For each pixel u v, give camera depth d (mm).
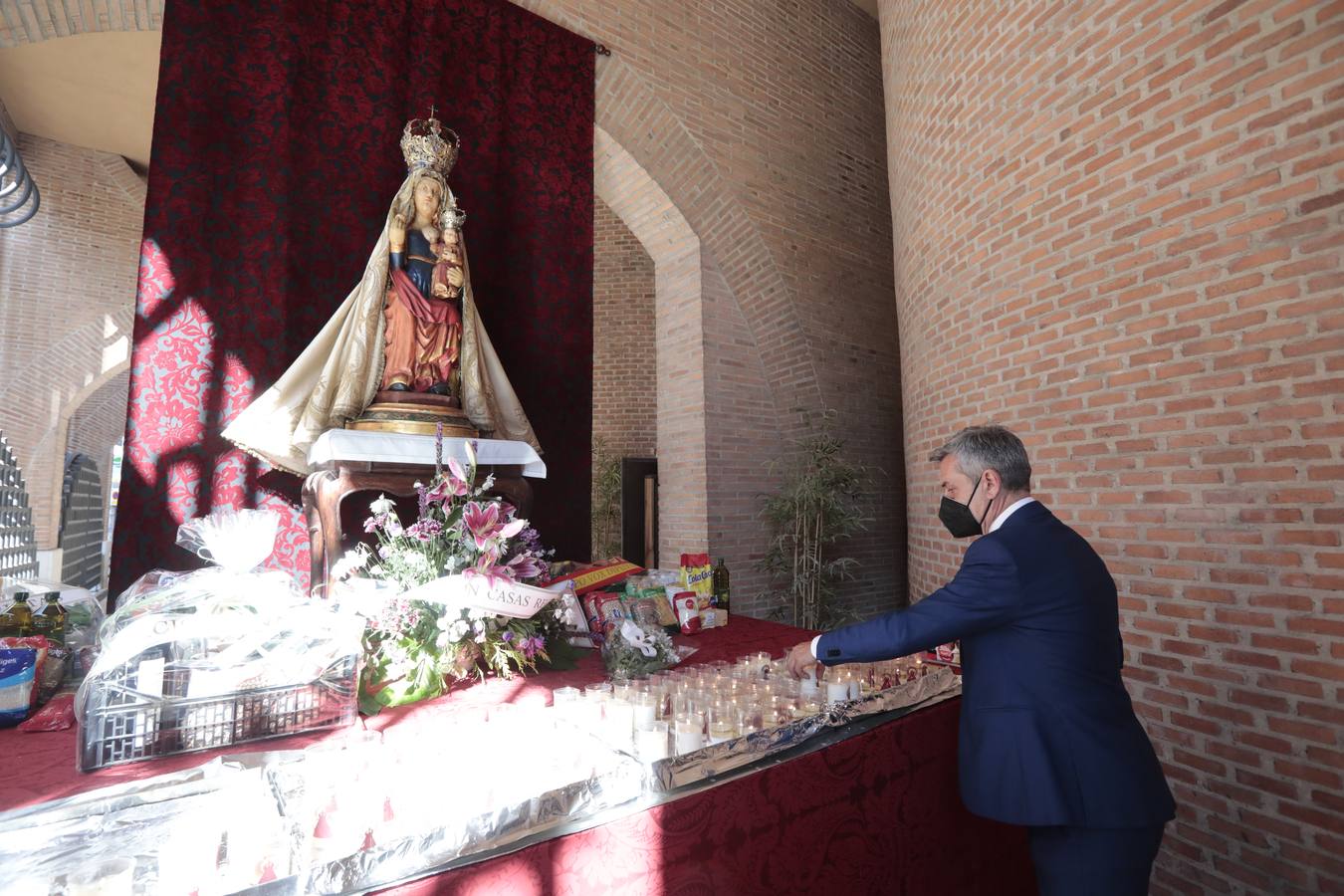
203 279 3520
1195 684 2568
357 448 2904
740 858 1516
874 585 7375
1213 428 2520
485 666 2584
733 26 6691
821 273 7172
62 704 2020
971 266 3861
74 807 1208
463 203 4582
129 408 3309
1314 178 2240
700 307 6402
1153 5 2754
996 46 3631
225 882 1050
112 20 4207
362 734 1816
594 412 9789
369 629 2166
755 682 2072
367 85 4180
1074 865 1552
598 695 1872
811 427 6988
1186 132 2629
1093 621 1647
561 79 5250
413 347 3309
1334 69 2199
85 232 7961
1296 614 2275
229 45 3727
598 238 10023
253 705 1791
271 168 3740
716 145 6418
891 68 5312
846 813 1760
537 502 4668
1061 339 3174
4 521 5742
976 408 3816
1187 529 2600
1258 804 2363
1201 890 2541
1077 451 3066
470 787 1317
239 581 1891
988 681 1680
